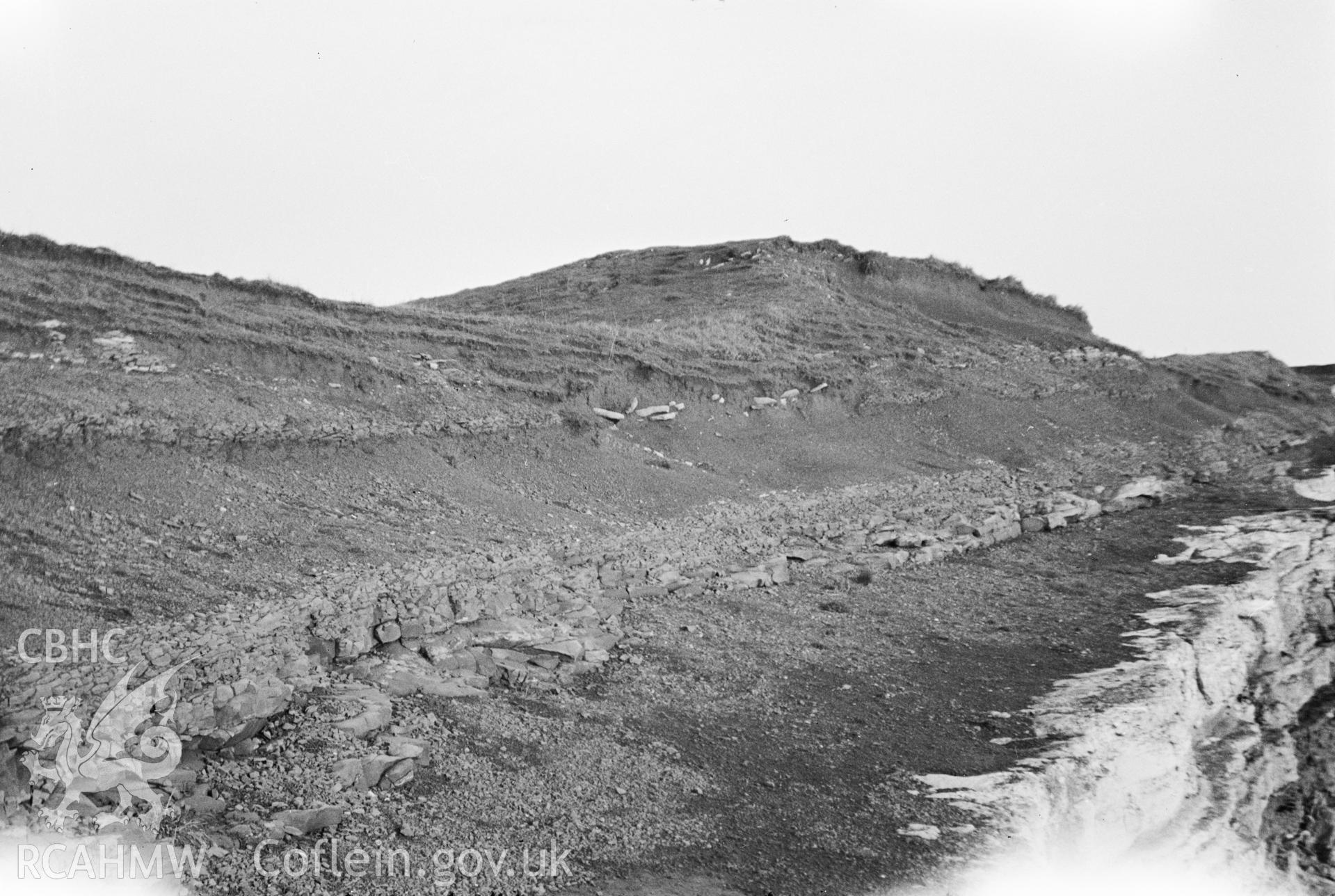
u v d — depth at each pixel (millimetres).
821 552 19828
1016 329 44750
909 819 10531
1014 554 21938
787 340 35250
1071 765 12094
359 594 12852
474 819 9523
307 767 9422
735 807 10508
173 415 16172
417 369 22641
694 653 14531
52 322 18000
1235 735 15992
